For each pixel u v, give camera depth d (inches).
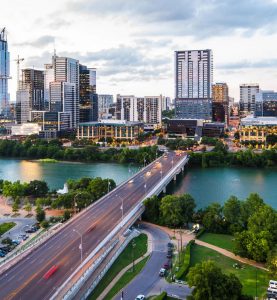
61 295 7377.0
